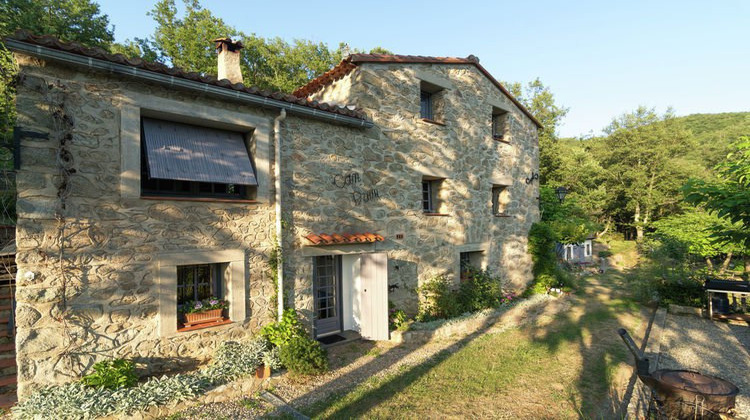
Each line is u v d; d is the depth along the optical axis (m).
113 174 4.56
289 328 5.79
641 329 8.11
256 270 5.77
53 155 4.16
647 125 27.89
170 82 4.76
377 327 7.02
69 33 12.39
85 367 4.32
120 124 4.60
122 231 4.61
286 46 19.41
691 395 3.43
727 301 8.99
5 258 5.70
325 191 6.76
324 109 6.43
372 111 7.58
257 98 5.55
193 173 5.12
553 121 23.75
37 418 3.56
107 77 4.54
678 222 14.83
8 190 6.41
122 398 3.88
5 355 4.66
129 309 4.63
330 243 6.45
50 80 4.18
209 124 5.50
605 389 5.00
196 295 5.47
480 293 9.00
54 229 4.16
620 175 27.36
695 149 29.56
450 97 9.32
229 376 4.66
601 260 21.70
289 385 4.96
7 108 6.48
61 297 4.16
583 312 9.61
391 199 7.88
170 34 16.06
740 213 4.52
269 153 5.96
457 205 9.39
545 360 6.08
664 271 10.71
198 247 5.20
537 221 12.55
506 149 11.20
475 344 6.91
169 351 4.92
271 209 5.97
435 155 8.87
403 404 4.52
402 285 8.00
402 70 8.22
